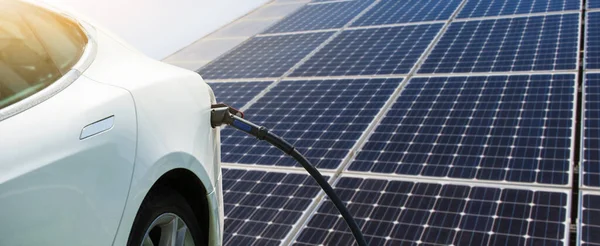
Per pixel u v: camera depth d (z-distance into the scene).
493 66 7.59
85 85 3.13
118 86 3.24
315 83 8.16
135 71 3.53
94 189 2.74
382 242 4.37
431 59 8.29
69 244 2.57
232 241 4.68
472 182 4.99
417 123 6.29
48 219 2.52
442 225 4.46
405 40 9.47
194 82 3.86
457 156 5.46
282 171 5.70
